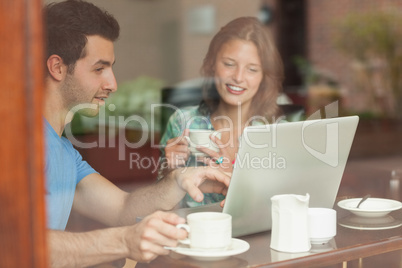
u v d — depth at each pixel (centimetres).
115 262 116
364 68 603
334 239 123
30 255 83
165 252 109
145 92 205
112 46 181
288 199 113
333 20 622
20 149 82
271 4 574
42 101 83
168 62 255
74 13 153
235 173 117
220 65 214
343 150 136
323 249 116
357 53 612
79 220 140
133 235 111
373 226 133
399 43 608
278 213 115
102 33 173
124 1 221
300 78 577
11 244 84
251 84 209
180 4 306
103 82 175
